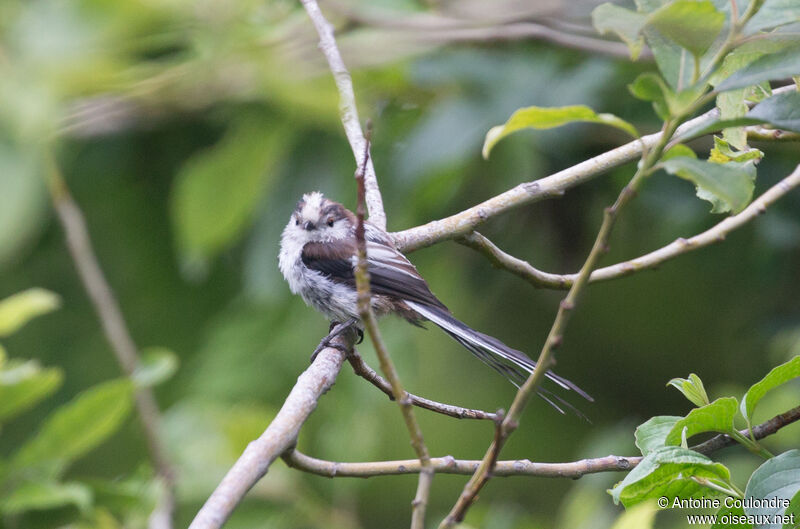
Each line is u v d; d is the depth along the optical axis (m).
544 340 13.70
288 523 10.27
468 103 10.48
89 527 8.14
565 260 12.24
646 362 13.89
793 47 4.83
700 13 4.47
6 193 6.26
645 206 11.48
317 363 6.47
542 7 10.57
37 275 12.60
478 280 12.48
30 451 8.12
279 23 9.03
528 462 5.98
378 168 11.23
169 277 12.61
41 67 6.19
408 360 11.35
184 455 9.73
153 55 9.08
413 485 13.95
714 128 4.73
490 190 11.65
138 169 12.20
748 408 5.54
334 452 11.08
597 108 10.31
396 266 8.09
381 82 10.73
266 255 11.37
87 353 12.64
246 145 9.56
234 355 11.47
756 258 11.54
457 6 10.94
